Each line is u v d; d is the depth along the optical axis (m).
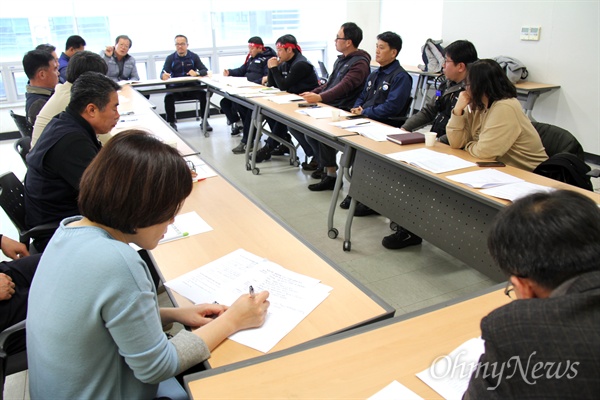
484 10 5.25
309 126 3.10
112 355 0.89
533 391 0.60
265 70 5.73
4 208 1.93
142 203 0.88
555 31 4.55
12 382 1.86
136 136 0.93
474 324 1.09
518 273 0.66
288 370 0.95
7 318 1.39
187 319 1.13
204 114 5.74
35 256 1.56
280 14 6.98
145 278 0.91
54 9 5.60
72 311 0.85
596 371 0.57
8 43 5.48
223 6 6.54
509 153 2.31
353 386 0.90
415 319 1.12
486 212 1.90
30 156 1.92
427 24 6.57
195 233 1.61
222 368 0.96
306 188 4.00
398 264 2.72
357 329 1.08
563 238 0.62
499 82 2.26
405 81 3.53
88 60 2.51
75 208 2.00
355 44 4.07
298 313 1.15
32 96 3.22
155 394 1.01
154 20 6.25
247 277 1.32
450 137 2.48
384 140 2.70
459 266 2.69
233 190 2.04
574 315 0.60
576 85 4.47
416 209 2.30
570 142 2.34
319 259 1.43
